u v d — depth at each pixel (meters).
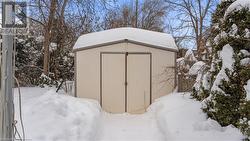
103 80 12.35
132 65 12.28
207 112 7.72
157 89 12.33
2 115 4.16
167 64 12.35
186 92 11.65
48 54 16.84
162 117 8.80
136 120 10.25
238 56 6.84
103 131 8.56
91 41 12.66
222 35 7.51
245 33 6.93
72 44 19.41
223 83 6.95
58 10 16.02
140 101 12.32
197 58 13.41
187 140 6.34
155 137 7.80
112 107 12.32
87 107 9.85
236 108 6.71
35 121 7.23
